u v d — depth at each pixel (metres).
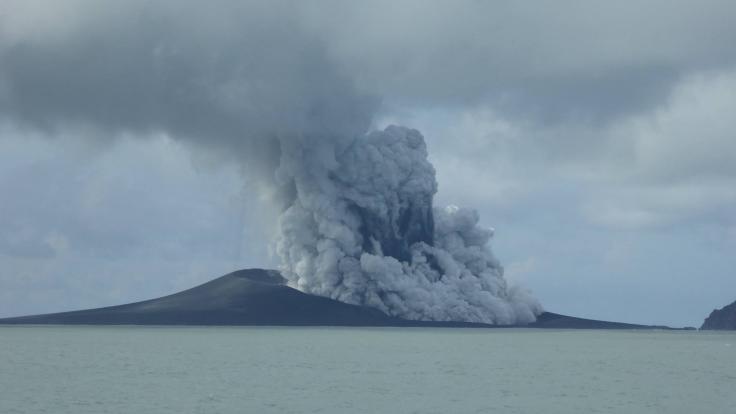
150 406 83.94
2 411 80.56
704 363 145.50
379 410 82.56
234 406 84.31
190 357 146.38
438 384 104.19
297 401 87.88
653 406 86.56
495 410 83.25
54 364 129.88
